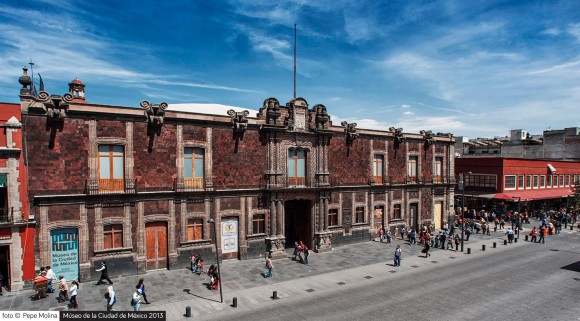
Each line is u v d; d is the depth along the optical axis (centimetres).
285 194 2953
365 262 2825
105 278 2192
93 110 2228
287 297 2077
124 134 2328
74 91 2875
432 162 4044
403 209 3809
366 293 2142
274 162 2914
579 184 4981
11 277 2031
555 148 6362
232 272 2509
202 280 2325
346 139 3372
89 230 2244
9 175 2008
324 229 3183
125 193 2320
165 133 2472
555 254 3125
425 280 2386
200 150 2634
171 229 2500
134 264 2381
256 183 2861
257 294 2116
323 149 3180
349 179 3403
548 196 5153
